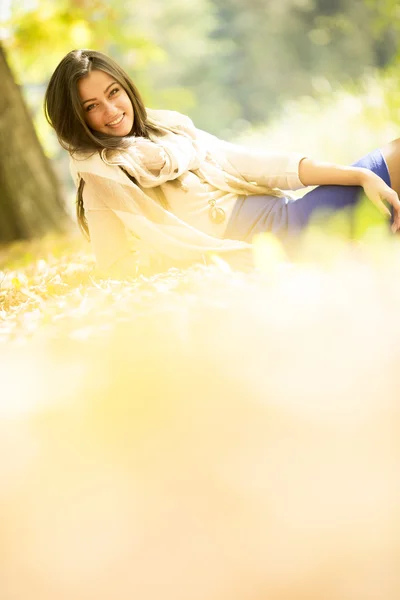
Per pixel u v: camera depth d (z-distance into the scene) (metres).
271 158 3.35
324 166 3.26
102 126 3.28
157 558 0.85
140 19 33.47
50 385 1.64
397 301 1.90
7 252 7.18
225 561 0.83
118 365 1.70
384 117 9.87
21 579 0.84
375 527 0.86
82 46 11.13
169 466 1.10
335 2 29.66
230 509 0.94
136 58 11.60
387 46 26.06
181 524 0.92
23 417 1.42
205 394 1.40
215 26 34.44
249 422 1.23
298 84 31.53
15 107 8.88
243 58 33.50
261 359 1.58
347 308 1.90
